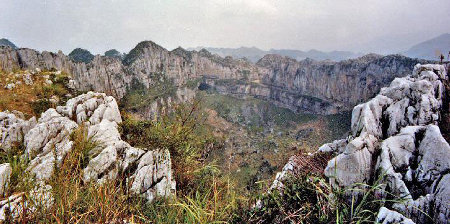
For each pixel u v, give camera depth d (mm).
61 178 3984
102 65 137375
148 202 5445
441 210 4539
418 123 7855
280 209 4285
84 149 6066
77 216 3430
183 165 7043
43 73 33500
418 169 5559
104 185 4215
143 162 6320
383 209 4113
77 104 12531
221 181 6035
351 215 4035
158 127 7625
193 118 8023
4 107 20078
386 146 6402
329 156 8797
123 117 13508
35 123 10133
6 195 3719
